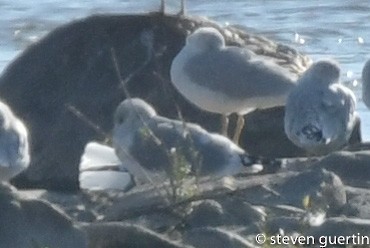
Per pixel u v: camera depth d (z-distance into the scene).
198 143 14.52
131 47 17.94
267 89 16.45
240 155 14.55
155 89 17.70
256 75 16.48
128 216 13.63
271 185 14.16
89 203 15.02
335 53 26.81
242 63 16.53
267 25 29.86
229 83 16.48
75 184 16.59
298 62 17.83
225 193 13.72
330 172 14.24
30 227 12.41
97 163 15.98
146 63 17.83
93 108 17.55
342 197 13.90
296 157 17.39
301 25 29.66
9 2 31.70
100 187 15.52
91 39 18.00
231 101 16.56
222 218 13.40
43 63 17.95
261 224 13.27
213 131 17.62
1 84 17.94
